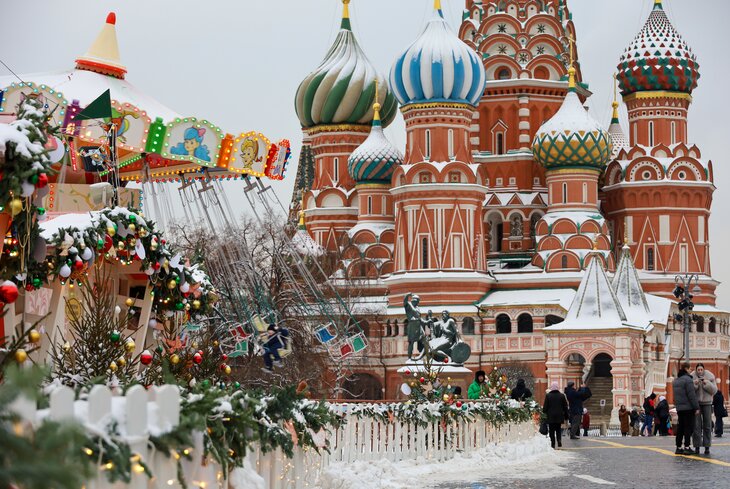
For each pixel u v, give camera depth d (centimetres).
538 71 11919
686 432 3406
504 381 4159
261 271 7031
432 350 4875
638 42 11975
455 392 3975
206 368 2225
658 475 2611
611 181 11988
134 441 1048
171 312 2438
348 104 12138
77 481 686
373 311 10788
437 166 10781
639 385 10138
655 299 11256
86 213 2041
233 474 1340
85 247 1934
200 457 1214
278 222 8025
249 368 4534
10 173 1427
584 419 7369
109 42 3092
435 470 2825
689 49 11969
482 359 10744
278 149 3269
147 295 2261
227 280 4325
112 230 2000
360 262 11550
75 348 1895
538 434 4231
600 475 2647
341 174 12181
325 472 2011
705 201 11825
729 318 12081
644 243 11744
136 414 1054
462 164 10812
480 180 10900
